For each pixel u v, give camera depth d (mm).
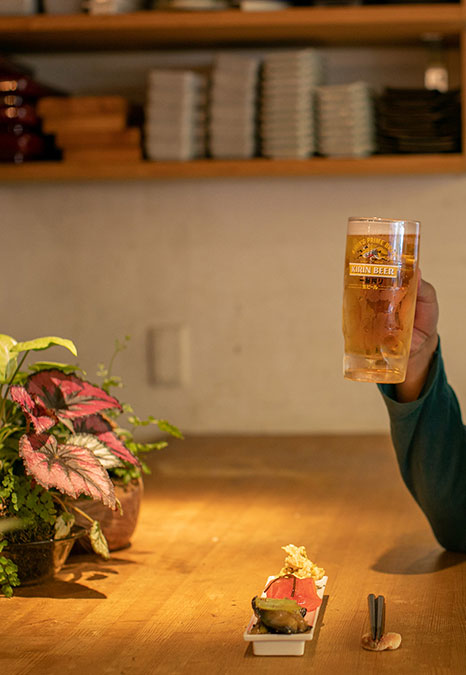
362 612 893
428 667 750
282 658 773
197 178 2336
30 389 1015
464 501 1060
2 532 958
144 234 2369
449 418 1041
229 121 2078
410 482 1096
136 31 2107
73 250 2395
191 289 2369
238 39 2195
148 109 2098
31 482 937
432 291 980
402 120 2045
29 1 2094
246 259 2344
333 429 2354
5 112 2107
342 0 2021
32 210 2396
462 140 2016
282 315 2344
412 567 1054
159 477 1660
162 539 1196
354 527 1255
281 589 856
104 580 1011
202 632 841
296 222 2318
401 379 812
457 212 2256
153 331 2383
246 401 2375
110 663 769
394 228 796
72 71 2389
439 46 2234
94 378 2410
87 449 969
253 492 1513
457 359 2279
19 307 2420
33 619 885
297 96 2031
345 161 2041
